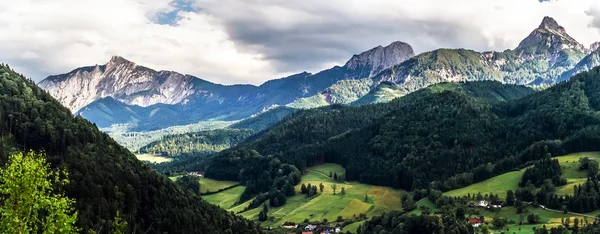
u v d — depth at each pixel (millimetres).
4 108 197125
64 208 65062
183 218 184250
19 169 61500
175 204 191375
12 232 59906
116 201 167875
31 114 199750
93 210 159250
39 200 62406
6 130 190000
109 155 195125
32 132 192375
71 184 163750
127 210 173000
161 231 174375
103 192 169875
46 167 66125
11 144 185250
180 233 178375
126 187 178250
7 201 60844
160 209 181375
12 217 60094
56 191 153625
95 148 193500
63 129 195625
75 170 172000
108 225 148625
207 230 189875
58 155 186625
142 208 179000
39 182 62594
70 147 187250
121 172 185000
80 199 160375
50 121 197000
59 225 63281
